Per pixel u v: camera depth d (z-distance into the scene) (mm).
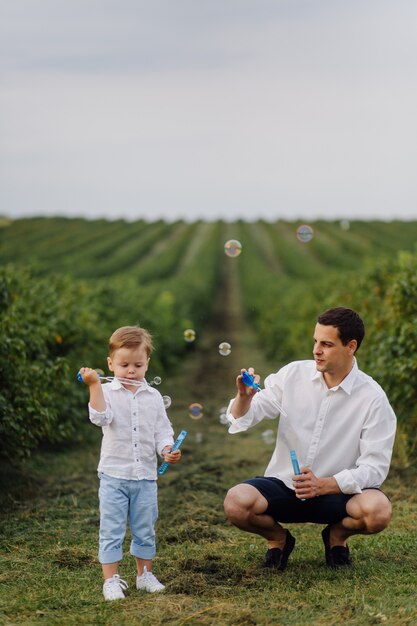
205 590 4398
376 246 60281
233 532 5672
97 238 67250
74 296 12852
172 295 24078
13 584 4602
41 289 11000
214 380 16719
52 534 5660
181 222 86188
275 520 4723
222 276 53281
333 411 4602
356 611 4043
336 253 55375
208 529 5656
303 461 4633
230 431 4707
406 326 7781
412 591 4344
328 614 4039
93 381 4340
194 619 3979
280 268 54500
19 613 4145
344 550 4770
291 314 21016
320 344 4516
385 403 4562
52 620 4012
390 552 5113
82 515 6223
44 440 8867
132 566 4910
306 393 4645
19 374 7320
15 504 6555
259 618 3977
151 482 4488
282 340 20375
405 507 6293
